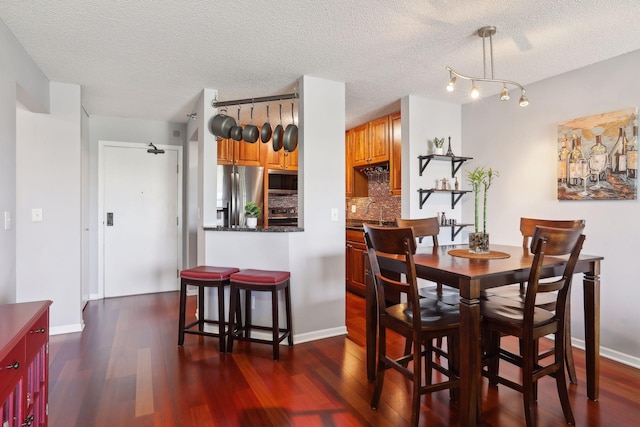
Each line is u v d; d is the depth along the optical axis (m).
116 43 2.44
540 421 1.88
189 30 2.27
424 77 3.10
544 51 2.58
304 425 1.85
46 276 3.14
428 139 3.73
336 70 2.93
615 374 2.42
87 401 2.05
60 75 3.02
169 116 4.41
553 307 2.25
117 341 2.97
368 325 2.34
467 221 3.89
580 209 2.89
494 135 3.59
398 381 2.33
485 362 2.03
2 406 1.13
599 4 1.99
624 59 2.62
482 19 2.14
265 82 3.21
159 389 2.19
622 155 2.62
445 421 1.89
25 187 3.08
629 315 2.59
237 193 4.65
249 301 3.01
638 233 2.54
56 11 2.04
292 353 2.76
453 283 1.74
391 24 2.20
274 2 1.96
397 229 1.77
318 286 3.09
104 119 4.38
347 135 5.11
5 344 1.16
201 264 3.44
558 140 3.04
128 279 4.53
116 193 4.46
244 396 2.12
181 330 2.87
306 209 3.04
